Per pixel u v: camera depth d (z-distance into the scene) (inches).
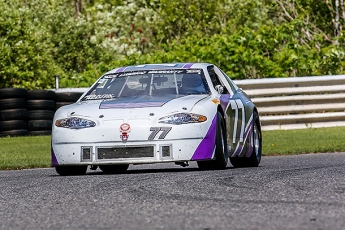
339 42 3176.7
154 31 4052.7
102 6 4296.3
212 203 686.5
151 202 708.0
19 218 642.8
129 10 4072.3
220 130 1101.1
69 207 698.8
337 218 585.0
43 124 2454.5
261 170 1044.5
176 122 1055.6
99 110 1093.1
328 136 2028.8
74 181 956.6
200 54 2935.5
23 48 3287.4
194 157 1055.6
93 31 3937.0
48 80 3368.6
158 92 1162.6
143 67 1233.4
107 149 1062.4
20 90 2409.0
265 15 3890.3
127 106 1088.8
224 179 902.4
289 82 2420.0
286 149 1669.5
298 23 3184.1
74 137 1077.1
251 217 598.2
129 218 614.2
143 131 1052.5
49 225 596.1
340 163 1166.3
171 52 3026.6
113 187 852.0
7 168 1375.5
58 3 3966.5
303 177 901.8
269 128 2375.7
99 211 663.1
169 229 551.5
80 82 3034.0
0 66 3253.0
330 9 3567.9
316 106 2407.7
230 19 3905.0
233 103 1216.8
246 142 1261.1
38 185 920.3
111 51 3865.7
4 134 2395.4
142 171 1207.6
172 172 1052.5
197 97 1125.1
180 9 3944.4
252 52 2992.1
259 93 2420.0
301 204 665.0
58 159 1089.4
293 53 2920.8
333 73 2960.1
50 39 3769.7
